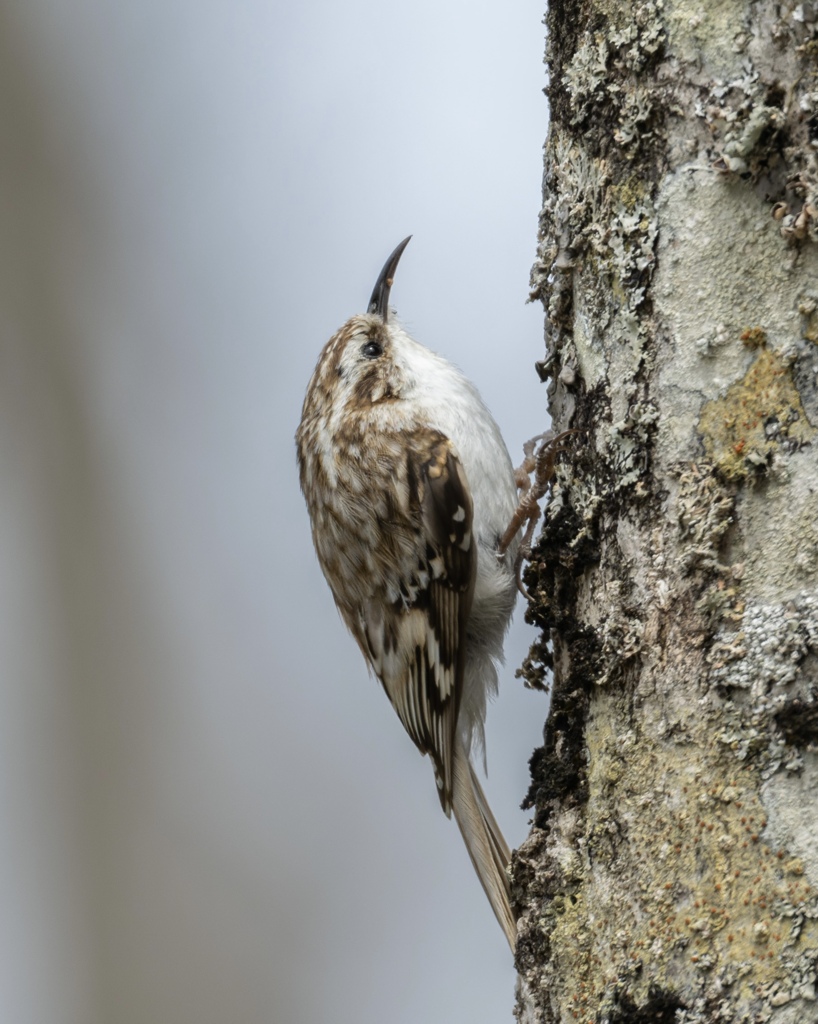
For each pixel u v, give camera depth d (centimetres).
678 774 359
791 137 358
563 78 362
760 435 358
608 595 360
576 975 360
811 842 357
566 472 361
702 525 359
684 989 358
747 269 359
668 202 360
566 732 361
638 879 359
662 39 360
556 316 362
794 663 358
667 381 359
